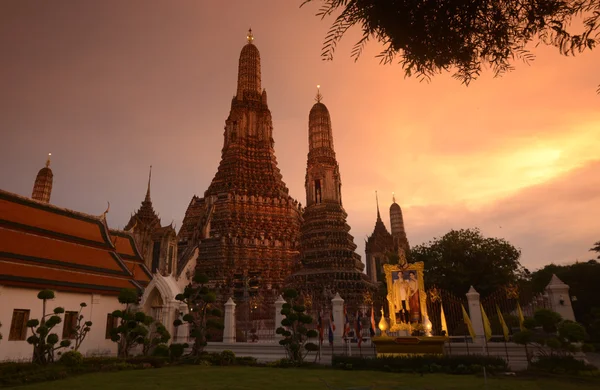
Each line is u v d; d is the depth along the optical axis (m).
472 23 5.38
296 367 21.27
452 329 27.44
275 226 67.88
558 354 19.91
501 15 5.28
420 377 17.38
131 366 19.84
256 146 77.50
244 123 77.62
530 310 25.72
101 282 30.11
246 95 80.31
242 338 32.03
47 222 30.94
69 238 31.41
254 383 15.37
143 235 61.25
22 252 26.73
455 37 5.48
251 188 71.00
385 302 27.50
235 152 74.19
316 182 58.41
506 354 21.00
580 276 43.16
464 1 5.19
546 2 5.00
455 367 18.92
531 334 19.39
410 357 20.33
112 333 22.17
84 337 24.75
